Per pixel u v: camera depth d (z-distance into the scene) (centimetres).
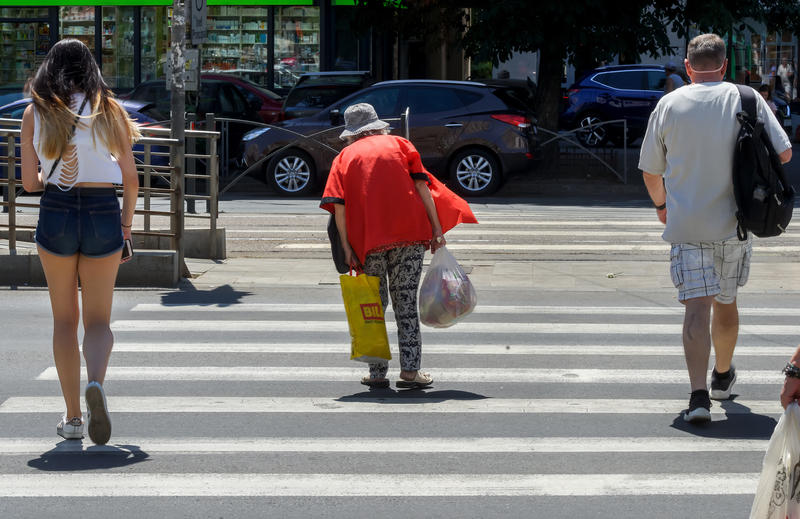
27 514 473
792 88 3572
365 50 2723
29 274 1096
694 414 605
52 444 576
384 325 693
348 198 691
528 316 949
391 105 1884
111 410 643
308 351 809
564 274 1160
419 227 693
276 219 1552
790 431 375
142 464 542
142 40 2695
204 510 479
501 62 2059
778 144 600
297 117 2123
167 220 1509
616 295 1056
